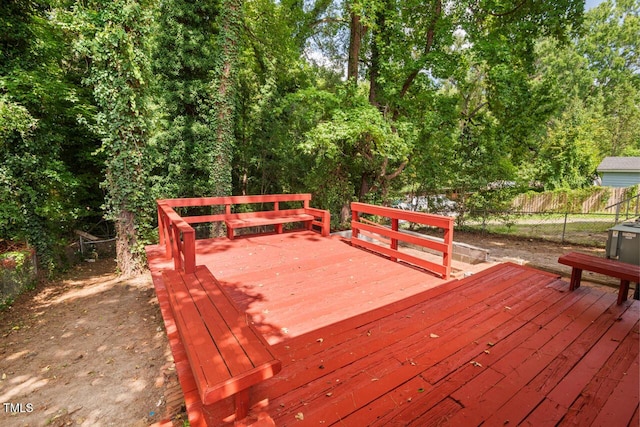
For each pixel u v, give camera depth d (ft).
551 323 8.50
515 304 9.68
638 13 107.45
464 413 5.34
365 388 5.95
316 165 35.83
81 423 9.25
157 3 31.81
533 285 11.23
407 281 12.16
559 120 75.31
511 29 28.55
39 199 22.71
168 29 32.07
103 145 21.58
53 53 25.93
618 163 61.98
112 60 20.47
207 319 6.30
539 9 27.14
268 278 12.37
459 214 37.50
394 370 6.50
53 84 23.53
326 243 17.93
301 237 19.39
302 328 8.50
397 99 29.07
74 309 17.72
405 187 39.68
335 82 40.52
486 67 29.68
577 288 10.81
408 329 8.23
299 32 37.06
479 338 7.76
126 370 11.94
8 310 17.66
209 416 5.22
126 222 22.77
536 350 7.25
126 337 14.51
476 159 35.01
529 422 5.17
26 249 20.75
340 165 34.63
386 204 35.55
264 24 37.65
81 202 32.71
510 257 22.36
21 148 21.59
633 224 20.94
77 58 30.22
